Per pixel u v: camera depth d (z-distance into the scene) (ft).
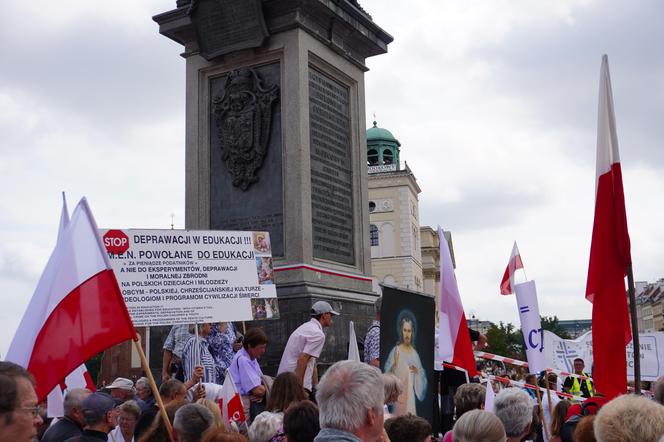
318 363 41.68
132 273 28.58
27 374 11.34
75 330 18.94
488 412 15.84
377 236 267.80
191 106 48.88
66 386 23.76
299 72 45.29
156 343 45.68
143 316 28.53
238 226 46.39
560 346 50.93
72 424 21.22
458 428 15.83
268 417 19.11
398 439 16.55
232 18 46.47
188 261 29.78
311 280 43.60
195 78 49.06
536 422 24.89
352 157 50.03
